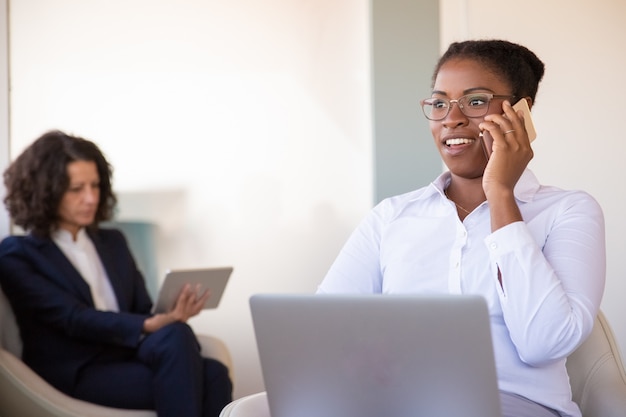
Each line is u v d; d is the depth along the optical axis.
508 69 2.45
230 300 5.26
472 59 2.45
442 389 1.88
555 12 5.30
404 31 5.30
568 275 2.26
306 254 5.29
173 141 5.17
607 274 5.26
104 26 5.09
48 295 4.27
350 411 1.97
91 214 4.47
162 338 4.22
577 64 5.29
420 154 5.30
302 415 2.01
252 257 5.25
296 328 1.94
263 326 1.97
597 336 2.61
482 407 1.87
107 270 4.55
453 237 2.46
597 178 5.30
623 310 5.27
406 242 2.52
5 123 4.98
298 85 5.27
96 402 4.22
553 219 2.39
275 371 1.99
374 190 5.29
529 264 2.19
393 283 2.50
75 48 5.06
